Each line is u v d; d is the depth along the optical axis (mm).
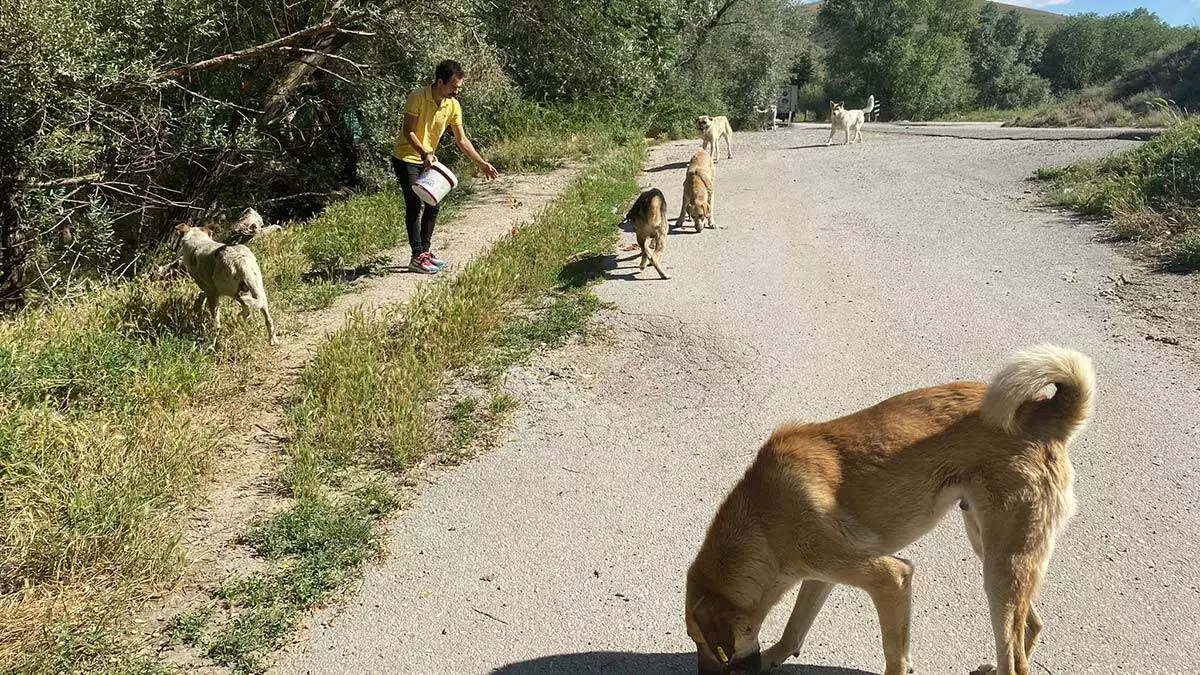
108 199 10219
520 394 5770
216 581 3926
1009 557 2756
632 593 3822
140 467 4477
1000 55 59250
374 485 4703
